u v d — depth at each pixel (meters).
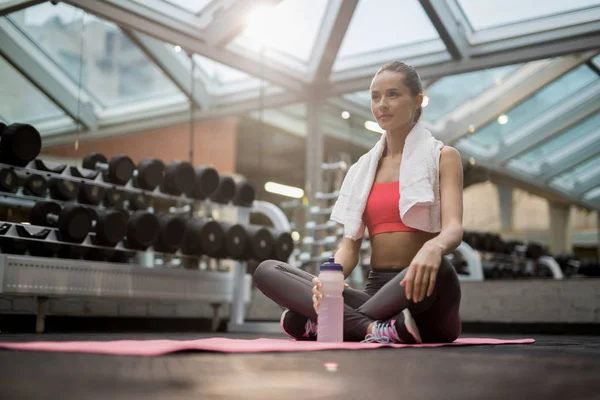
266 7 5.36
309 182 6.76
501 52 5.98
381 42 6.38
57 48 5.51
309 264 6.48
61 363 1.02
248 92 6.94
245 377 0.90
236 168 8.44
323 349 1.50
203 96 6.82
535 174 9.28
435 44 6.22
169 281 4.25
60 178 3.95
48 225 3.91
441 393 0.77
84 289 3.76
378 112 2.02
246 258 4.68
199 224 4.39
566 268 8.31
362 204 2.05
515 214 10.03
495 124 8.01
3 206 4.08
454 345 1.81
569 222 9.95
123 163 4.13
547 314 4.93
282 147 7.99
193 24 5.60
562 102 7.82
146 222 4.09
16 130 3.55
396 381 0.88
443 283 1.75
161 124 6.73
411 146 2.00
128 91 6.57
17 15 5.09
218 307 4.70
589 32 5.62
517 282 5.08
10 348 1.32
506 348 1.67
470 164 8.57
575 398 0.74
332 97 6.90
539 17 5.75
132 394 0.71
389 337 1.75
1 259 3.38
